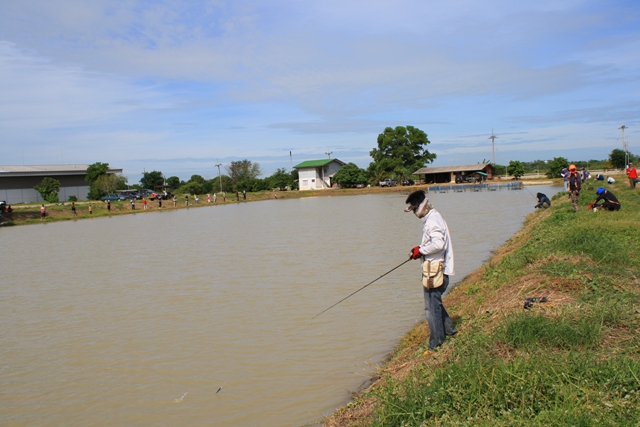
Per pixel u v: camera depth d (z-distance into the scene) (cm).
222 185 9462
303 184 10056
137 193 7206
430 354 681
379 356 862
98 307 1302
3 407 745
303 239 2552
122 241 2895
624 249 931
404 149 9662
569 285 771
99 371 867
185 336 1030
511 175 9394
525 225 2434
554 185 7469
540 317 614
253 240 2627
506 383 472
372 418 555
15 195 6975
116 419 699
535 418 404
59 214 5344
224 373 834
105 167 7419
